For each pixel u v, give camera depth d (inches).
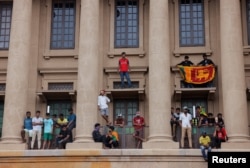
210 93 1259.8
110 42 1331.2
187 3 1346.0
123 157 1111.0
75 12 1358.3
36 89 1314.0
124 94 1291.8
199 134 1157.1
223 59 1191.6
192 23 1333.7
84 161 1117.1
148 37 1328.7
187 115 1136.8
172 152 1101.7
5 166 1131.3
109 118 1290.6
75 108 1310.3
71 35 1348.4
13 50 1225.4
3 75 1328.7
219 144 1122.7
